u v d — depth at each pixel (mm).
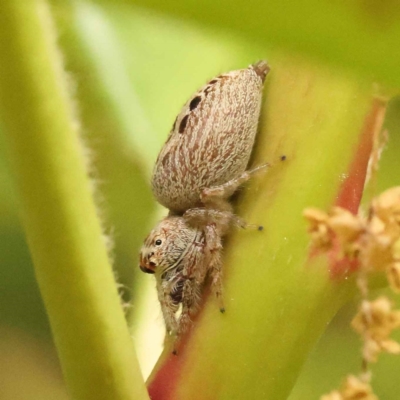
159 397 63
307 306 62
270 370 62
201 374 62
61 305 60
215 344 62
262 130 65
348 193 62
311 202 62
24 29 56
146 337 70
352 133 62
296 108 63
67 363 61
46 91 59
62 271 60
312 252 62
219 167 68
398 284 60
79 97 70
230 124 67
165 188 70
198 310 63
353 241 60
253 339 62
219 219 66
